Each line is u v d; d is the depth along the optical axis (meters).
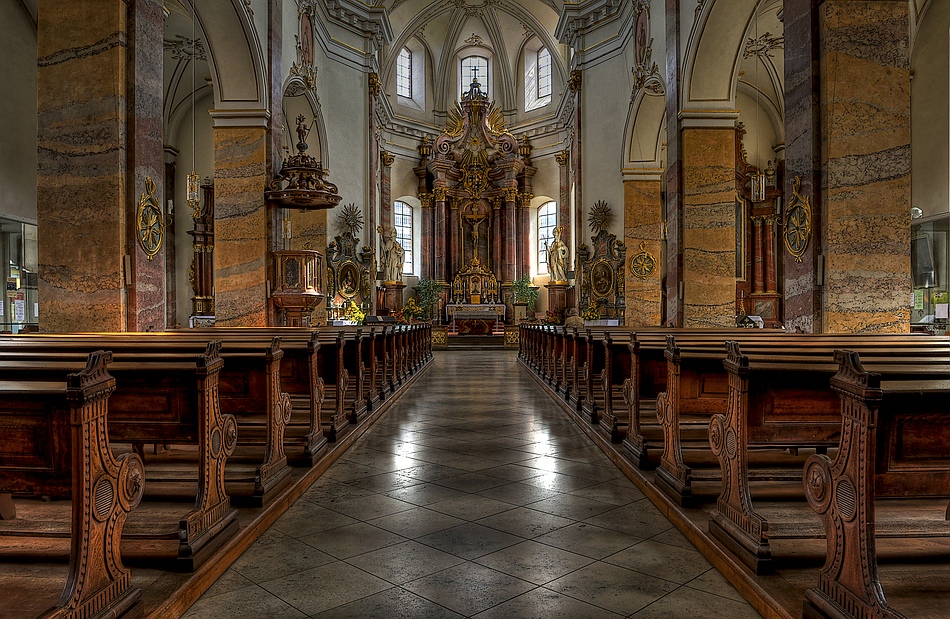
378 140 23.62
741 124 20.59
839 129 6.87
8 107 13.86
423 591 3.20
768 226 20.52
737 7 10.75
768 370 3.36
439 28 27.84
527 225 27.36
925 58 13.20
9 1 13.81
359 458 6.04
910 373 2.88
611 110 18.42
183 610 2.98
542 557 3.63
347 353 8.05
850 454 2.51
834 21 6.84
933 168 13.09
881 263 6.90
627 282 17.41
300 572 3.42
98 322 7.19
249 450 5.45
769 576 3.13
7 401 2.70
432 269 27.61
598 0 18.59
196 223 19.89
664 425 4.76
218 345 3.60
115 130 7.15
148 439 3.53
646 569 3.47
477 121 27.44
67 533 3.26
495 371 15.20
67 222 7.22
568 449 6.43
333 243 18.75
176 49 18.36
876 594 2.35
